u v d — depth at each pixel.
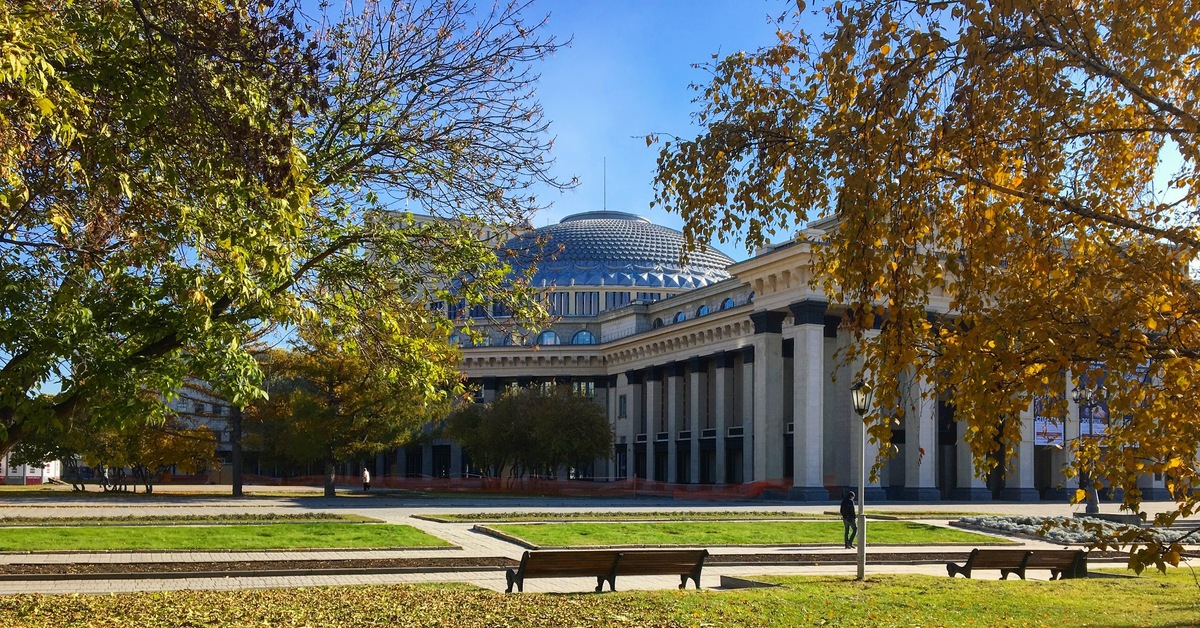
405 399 54.53
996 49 10.20
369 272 16.56
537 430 73.31
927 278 10.53
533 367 101.31
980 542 32.78
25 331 12.38
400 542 27.61
